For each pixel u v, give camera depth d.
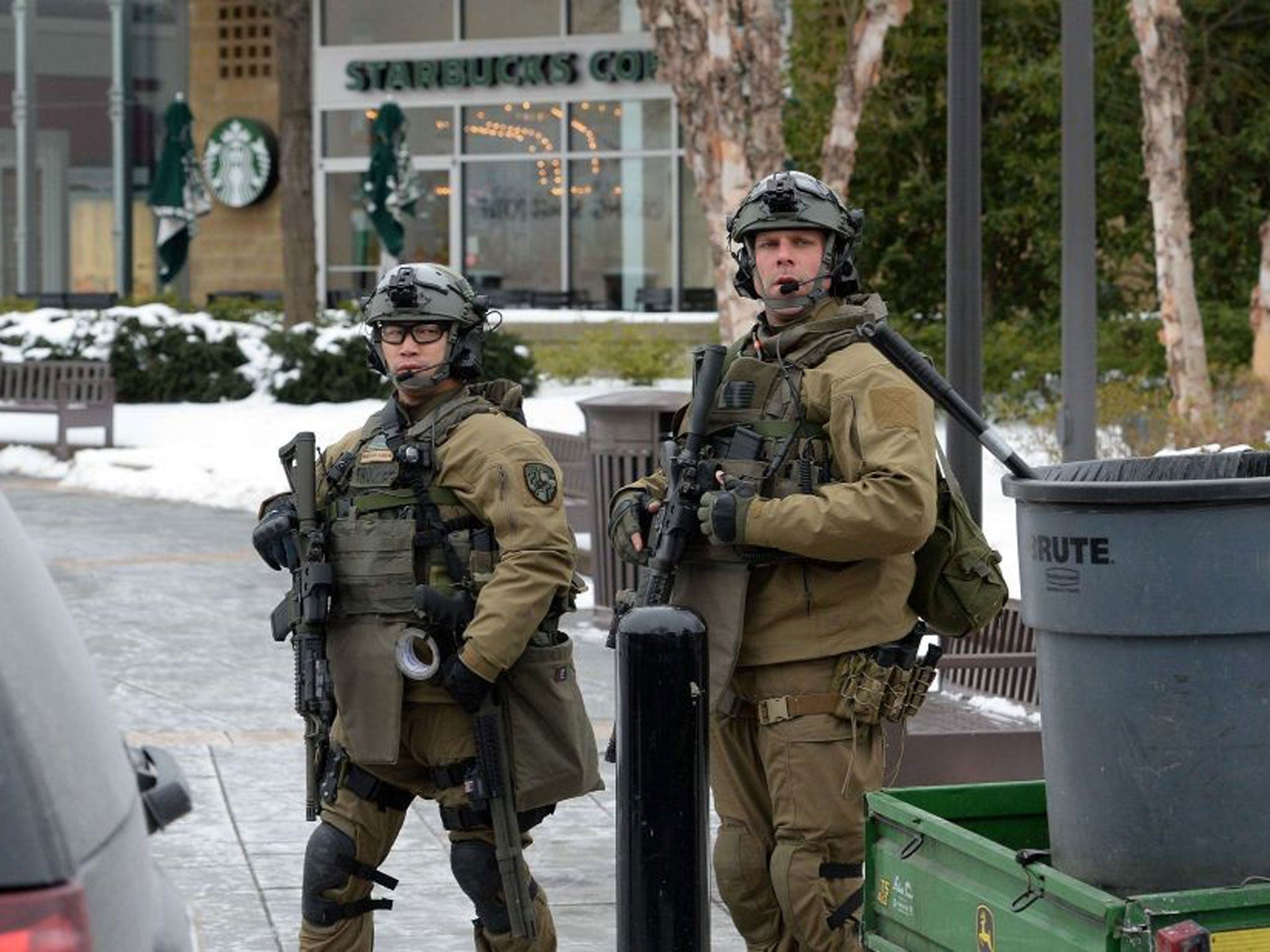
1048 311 79.44
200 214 128.88
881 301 17.36
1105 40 78.69
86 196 156.50
